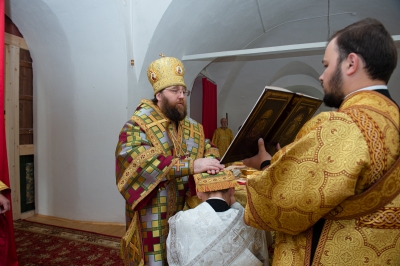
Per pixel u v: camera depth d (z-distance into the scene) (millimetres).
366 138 640
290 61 6457
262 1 4160
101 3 2883
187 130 1645
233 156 1097
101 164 3297
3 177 1935
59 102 3484
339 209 684
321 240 706
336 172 639
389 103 702
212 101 6121
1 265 1713
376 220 660
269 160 1074
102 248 2627
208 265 1011
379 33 701
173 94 1515
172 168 1345
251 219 784
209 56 3980
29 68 3627
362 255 668
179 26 3461
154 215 1461
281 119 1138
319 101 1243
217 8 3729
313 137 672
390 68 708
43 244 2707
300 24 5535
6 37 3340
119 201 3256
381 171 646
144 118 1512
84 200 3395
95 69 3244
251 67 6746
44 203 3639
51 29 3270
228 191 1163
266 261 1104
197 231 1023
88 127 3332
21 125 3551
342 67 728
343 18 5137
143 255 1442
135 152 1396
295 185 682
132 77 3217
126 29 3068
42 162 3633
